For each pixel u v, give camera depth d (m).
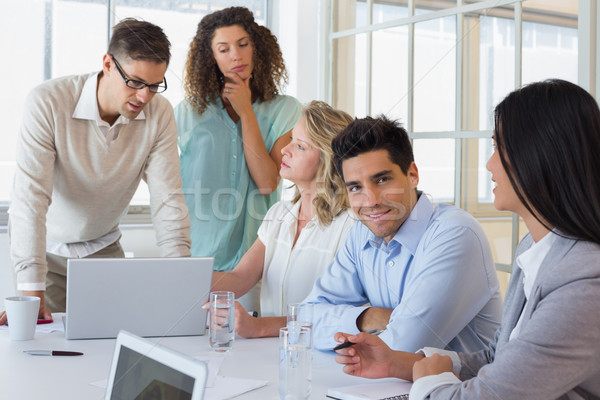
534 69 1.81
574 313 0.76
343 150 1.26
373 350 1.02
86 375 1.05
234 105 2.19
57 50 2.55
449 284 1.20
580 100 0.79
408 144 1.27
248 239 2.24
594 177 0.78
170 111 1.84
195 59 2.21
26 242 1.57
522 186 0.81
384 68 2.43
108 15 2.61
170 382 0.70
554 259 0.82
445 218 1.27
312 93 2.82
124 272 1.27
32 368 1.08
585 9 1.67
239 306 1.34
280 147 2.25
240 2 2.86
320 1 2.78
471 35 2.02
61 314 1.54
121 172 1.78
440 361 0.96
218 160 2.21
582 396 0.79
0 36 2.47
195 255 2.24
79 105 1.68
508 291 0.98
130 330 1.30
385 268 1.34
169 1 2.71
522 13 1.85
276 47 2.29
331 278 1.43
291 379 0.92
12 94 2.50
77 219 1.84
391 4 2.38
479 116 1.98
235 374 1.07
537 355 0.77
